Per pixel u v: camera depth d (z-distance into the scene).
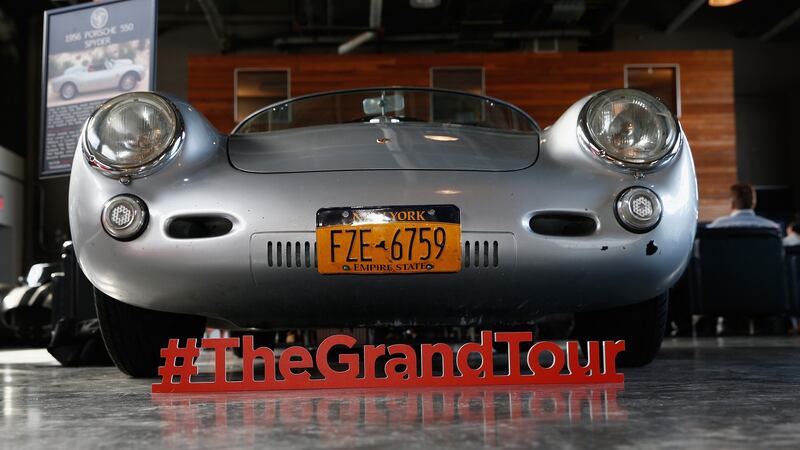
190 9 12.79
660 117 1.95
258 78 10.16
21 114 12.94
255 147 2.05
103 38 3.63
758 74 13.11
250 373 1.76
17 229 12.64
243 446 1.07
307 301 1.93
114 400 1.67
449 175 1.90
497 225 1.86
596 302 2.01
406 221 1.84
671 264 1.98
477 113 2.68
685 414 1.32
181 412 1.44
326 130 2.15
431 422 1.25
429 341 3.22
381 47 13.08
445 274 1.86
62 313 3.00
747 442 1.06
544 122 10.29
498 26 12.61
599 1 11.91
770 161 13.12
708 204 10.20
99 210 1.90
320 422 1.27
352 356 1.76
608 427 1.19
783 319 5.88
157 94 1.96
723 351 3.33
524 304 1.97
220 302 1.94
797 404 1.45
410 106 2.66
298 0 12.21
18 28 12.80
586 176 1.93
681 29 12.99
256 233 1.85
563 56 10.31
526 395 1.58
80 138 1.98
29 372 2.70
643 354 2.32
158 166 1.89
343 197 1.86
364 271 1.85
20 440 1.17
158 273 1.90
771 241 5.34
